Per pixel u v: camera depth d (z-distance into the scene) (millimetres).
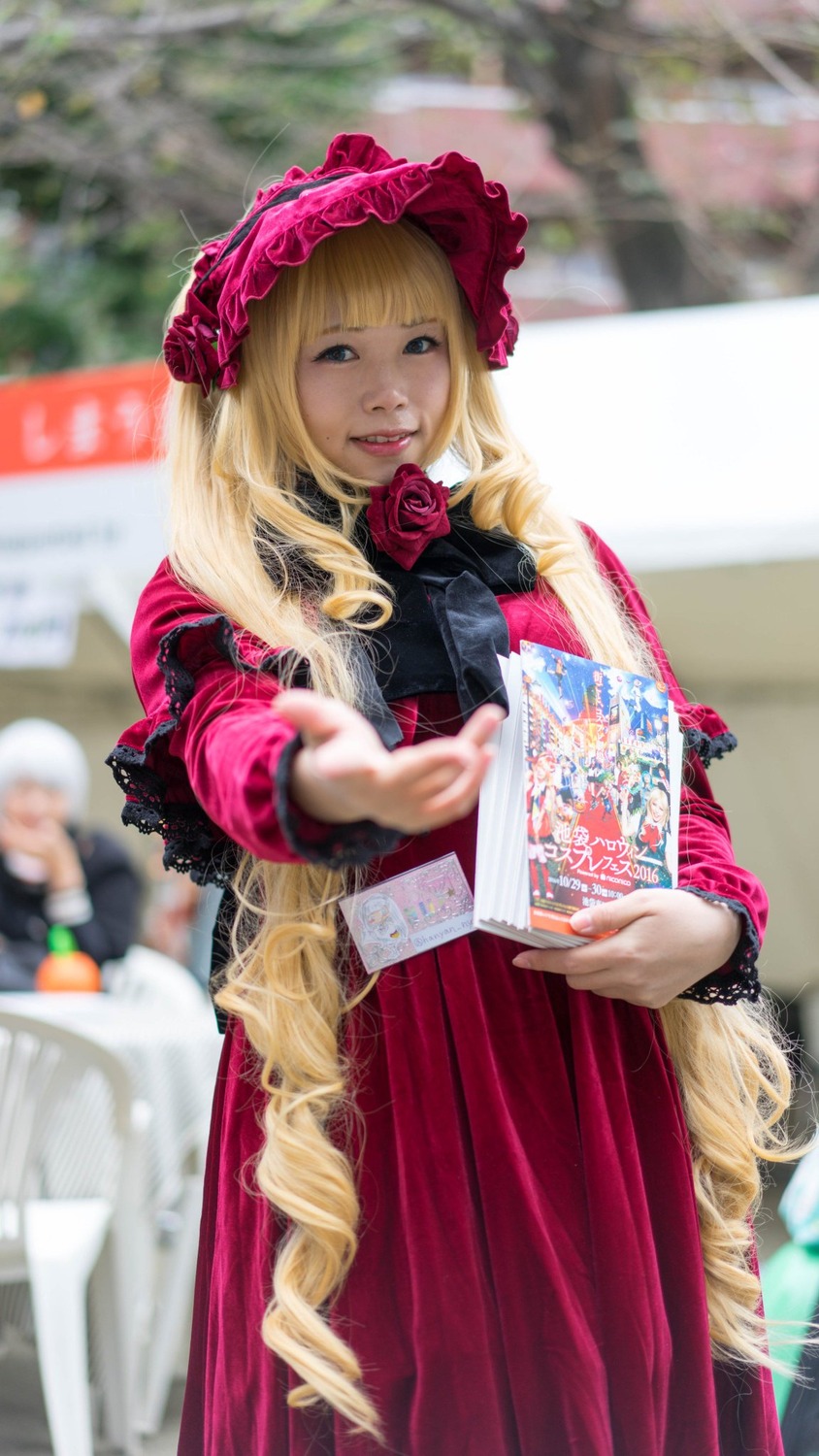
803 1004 5938
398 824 856
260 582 1202
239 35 7246
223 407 1282
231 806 963
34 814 3682
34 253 8578
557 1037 1163
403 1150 1110
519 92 7344
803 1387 1703
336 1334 1098
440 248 1281
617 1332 1105
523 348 3752
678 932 1151
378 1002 1149
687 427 3570
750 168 7984
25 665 4246
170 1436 2775
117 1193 2639
